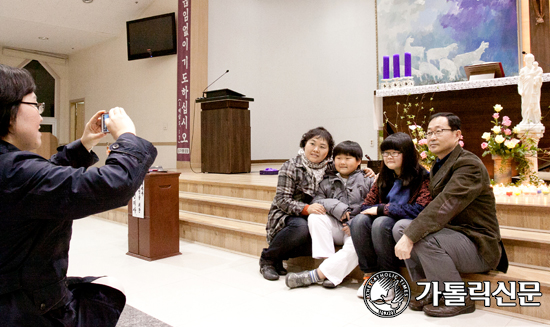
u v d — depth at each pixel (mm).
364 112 7629
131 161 885
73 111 10391
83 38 8953
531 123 3672
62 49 9758
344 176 2672
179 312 2088
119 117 1005
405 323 1915
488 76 4281
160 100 7934
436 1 6887
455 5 6727
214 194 4559
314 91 8172
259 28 8258
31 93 924
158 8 7723
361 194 2539
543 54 6070
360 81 7676
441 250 1979
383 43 7375
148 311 2104
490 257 2008
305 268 2828
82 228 4453
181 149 7418
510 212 2621
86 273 2791
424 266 2029
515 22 6293
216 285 2516
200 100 5949
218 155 5914
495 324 1896
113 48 8930
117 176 846
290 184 2617
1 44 9211
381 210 2229
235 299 2268
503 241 2346
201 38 7363
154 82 8031
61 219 834
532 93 3668
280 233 2611
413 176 2229
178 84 7414
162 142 7910
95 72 9477
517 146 3693
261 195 4066
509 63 6363
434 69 6938
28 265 859
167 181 3230
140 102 8328
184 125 7355
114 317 1072
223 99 5707
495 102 4230
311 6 8164
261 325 1924
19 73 890
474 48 6605
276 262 2713
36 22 7922
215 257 3193
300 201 2691
